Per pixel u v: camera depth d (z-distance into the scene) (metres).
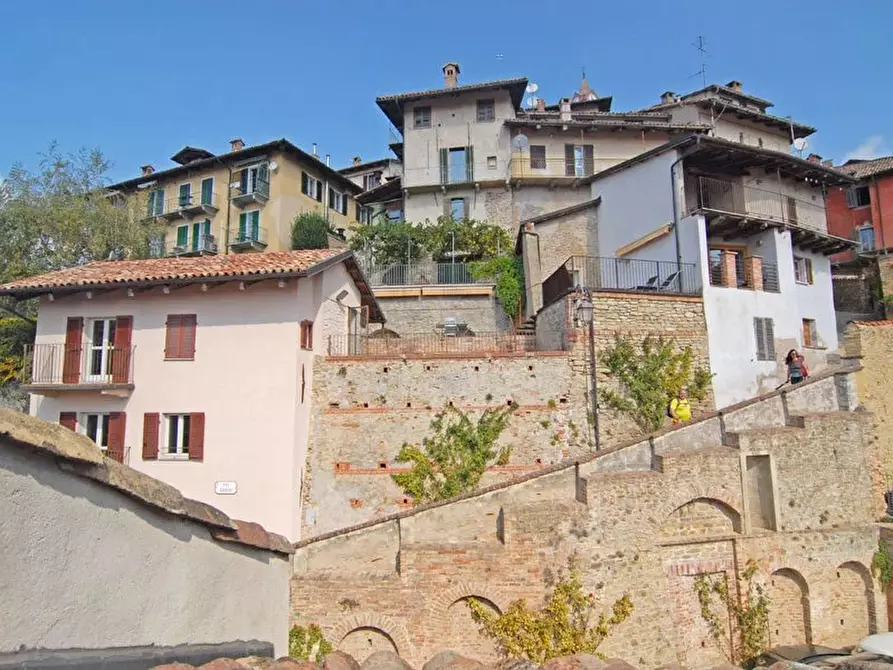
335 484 20.97
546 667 7.45
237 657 6.04
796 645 16.84
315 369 21.81
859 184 41.38
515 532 14.99
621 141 40.78
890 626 17.73
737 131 43.56
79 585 4.32
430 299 34.56
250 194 43.47
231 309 20.91
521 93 40.97
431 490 20.72
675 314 23.94
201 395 20.59
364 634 14.58
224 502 19.95
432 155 40.97
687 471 17.16
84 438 4.47
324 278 22.88
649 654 15.06
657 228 28.59
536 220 32.66
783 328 26.72
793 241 29.38
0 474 3.67
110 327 21.75
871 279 37.00
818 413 19.09
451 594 14.66
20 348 31.39
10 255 32.50
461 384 21.50
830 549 17.95
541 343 25.98
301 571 15.73
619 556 15.48
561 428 21.38
